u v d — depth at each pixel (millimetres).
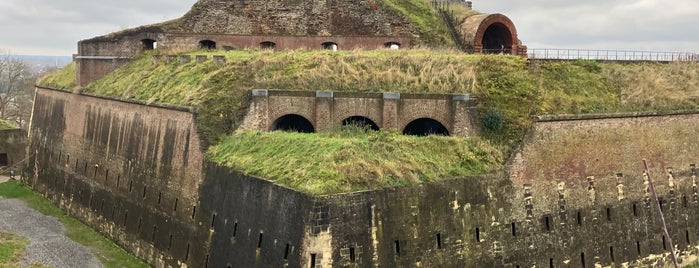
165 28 44469
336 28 44375
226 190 26062
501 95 29422
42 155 49719
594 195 29031
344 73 31688
